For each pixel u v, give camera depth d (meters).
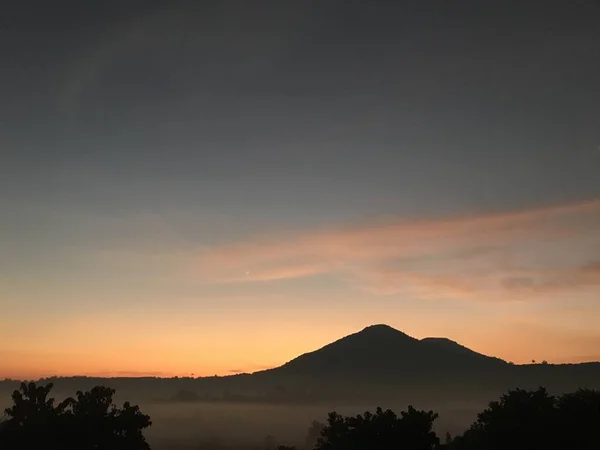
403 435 38.69
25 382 37.81
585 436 36.88
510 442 37.69
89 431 35.88
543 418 37.88
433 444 39.97
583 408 38.03
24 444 34.44
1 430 35.47
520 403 39.12
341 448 39.88
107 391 38.94
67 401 37.81
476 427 43.12
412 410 40.72
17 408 36.59
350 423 40.91
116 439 36.84
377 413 41.09
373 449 38.53
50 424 35.56
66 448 34.78
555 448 36.91
